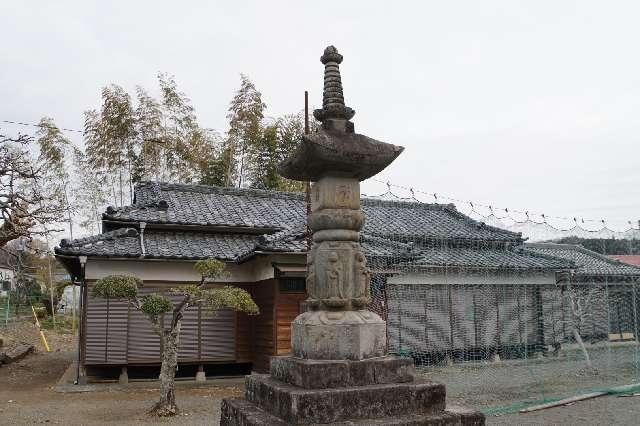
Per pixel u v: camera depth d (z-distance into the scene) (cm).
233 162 2897
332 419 539
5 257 3725
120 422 1050
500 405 1193
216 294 1080
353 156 617
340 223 632
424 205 2538
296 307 1559
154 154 2706
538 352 1930
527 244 2608
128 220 1633
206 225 1711
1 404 1241
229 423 645
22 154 2067
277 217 1938
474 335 1841
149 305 1069
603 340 1992
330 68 670
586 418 1067
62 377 1658
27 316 3262
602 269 2305
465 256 2008
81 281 1588
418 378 629
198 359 1595
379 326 621
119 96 2672
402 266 1728
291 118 3003
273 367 653
